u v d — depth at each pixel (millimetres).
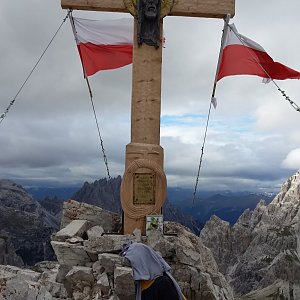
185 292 18031
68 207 22609
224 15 22078
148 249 8875
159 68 21297
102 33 24312
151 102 21094
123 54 24469
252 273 142875
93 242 18531
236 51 23562
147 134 20938
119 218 22703
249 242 162125
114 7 21672
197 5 21766
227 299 19703
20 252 187750
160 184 20156
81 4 21781
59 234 19906
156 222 19641
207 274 18625
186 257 18188
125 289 16641
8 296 16594
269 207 169125
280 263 122750
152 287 8594
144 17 21188
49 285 18625
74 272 17953
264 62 23594
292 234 143250
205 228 170125
